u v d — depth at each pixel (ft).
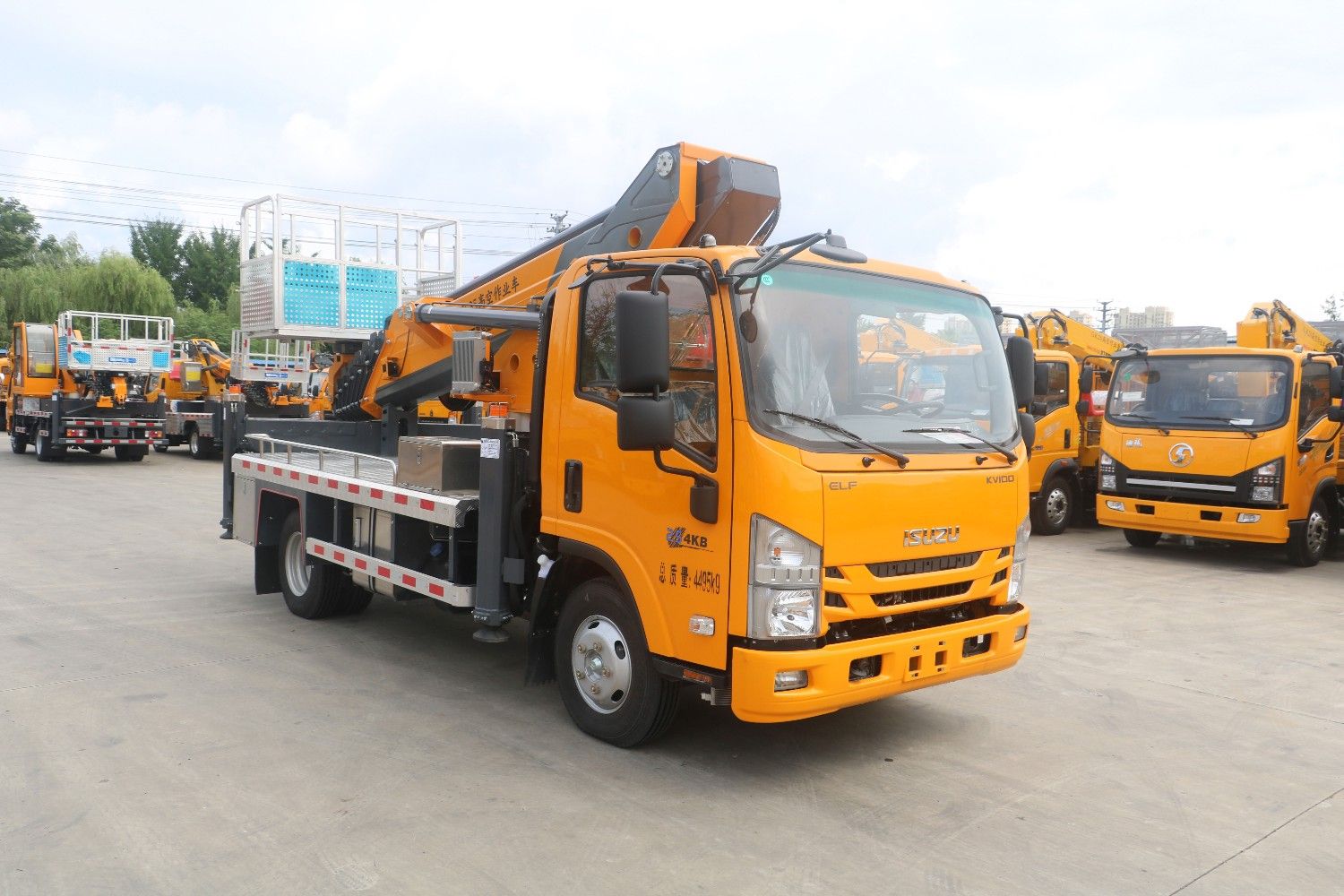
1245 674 22.16
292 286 30.07
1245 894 12.03
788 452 13.92
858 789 15.01
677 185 19.04
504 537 17.98
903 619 15.46
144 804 13.83
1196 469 37.01
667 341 13.55
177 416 78.23
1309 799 15.07
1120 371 39.88
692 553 14.58
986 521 16.17
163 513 45.24
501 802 14.19
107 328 82.79
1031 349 18.02
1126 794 15.14
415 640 23.47
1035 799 14.83
